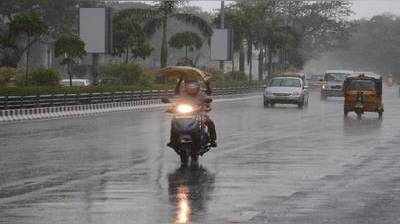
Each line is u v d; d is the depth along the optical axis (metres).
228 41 102.62
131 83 83.56
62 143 32.31
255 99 92.25
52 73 68.62
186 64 98.19
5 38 71.69
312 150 29.84
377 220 14.71
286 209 15.93
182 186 19.52
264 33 131.25
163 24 89.19
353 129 42.22
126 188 19.06
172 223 14.24
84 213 15.30
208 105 26.16
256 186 19.56
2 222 14.27
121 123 46.88
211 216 15.02
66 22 137.50
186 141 24.50
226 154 28.20
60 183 19.92
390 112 62.91
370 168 23.77
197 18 91.31
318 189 19.03
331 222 14.45
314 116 55.88
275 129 41.97
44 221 14.39
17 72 72.62
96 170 22.88
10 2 124.75
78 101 61.59
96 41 73.50
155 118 52.91
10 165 24.09
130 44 88.88
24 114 52.06
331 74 101.56
